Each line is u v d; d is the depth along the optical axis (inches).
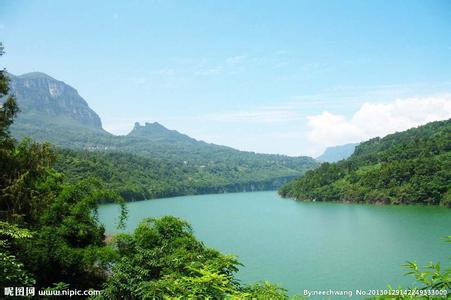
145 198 7519.7
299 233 3068.4
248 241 2721.5
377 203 5152.6
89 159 7224.4
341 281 1617.9
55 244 824.3
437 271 186.5
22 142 889.5
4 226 561.9
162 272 733.9
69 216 908.0
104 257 810.8
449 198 4323.3
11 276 451.5
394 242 2486.5
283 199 7313.0
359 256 2130.9
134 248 857.5
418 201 4714.6
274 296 367.2
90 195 969.5
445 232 2755.9
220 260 533.6
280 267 1899.6
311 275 1729.8
